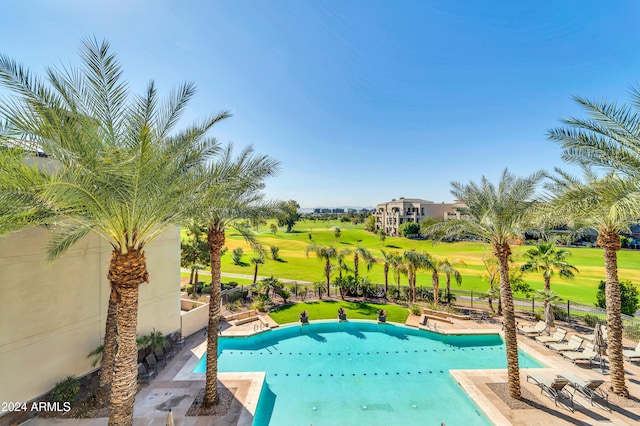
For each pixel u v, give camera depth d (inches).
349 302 880.9
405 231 2834.6
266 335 647.8
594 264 1539.1
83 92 251.1
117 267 268.7
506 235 406.6
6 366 322.0
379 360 540.1
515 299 904.3
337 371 499.2
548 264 734.5
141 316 500.7
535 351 538.3
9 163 204.1
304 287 973.8
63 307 378.9
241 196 419.5
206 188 323.3
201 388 409.1
